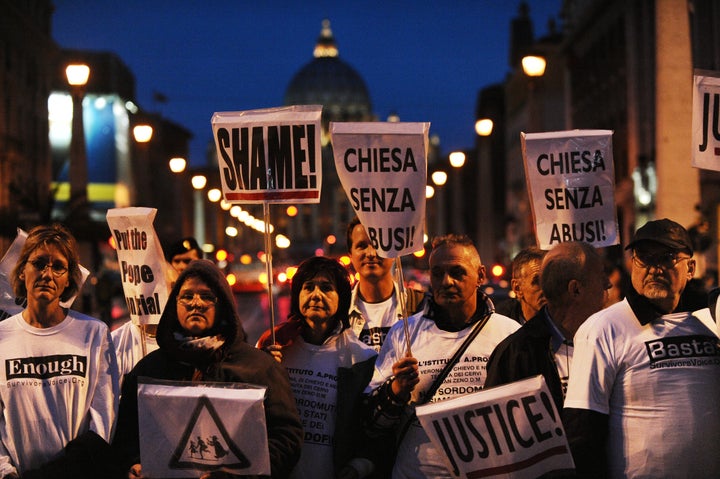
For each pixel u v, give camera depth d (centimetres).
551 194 654
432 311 585
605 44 5059
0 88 4906
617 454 490
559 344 542
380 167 574
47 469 548
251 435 505
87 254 2967
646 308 493
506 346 534
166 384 516
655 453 480
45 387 566
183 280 551
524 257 670
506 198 8538
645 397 486
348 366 614
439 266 565
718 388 487
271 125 600
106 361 582
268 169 601
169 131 10631
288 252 17825
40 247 572
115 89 7944
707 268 2775
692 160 551
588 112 5462
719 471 482
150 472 515
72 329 578
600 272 534
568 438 491
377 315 735
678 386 484
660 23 1619
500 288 2292
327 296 606
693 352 488
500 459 500
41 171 5828
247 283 5772
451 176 9725
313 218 18612
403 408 568
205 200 13188
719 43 3158
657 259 491
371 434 571
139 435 521
